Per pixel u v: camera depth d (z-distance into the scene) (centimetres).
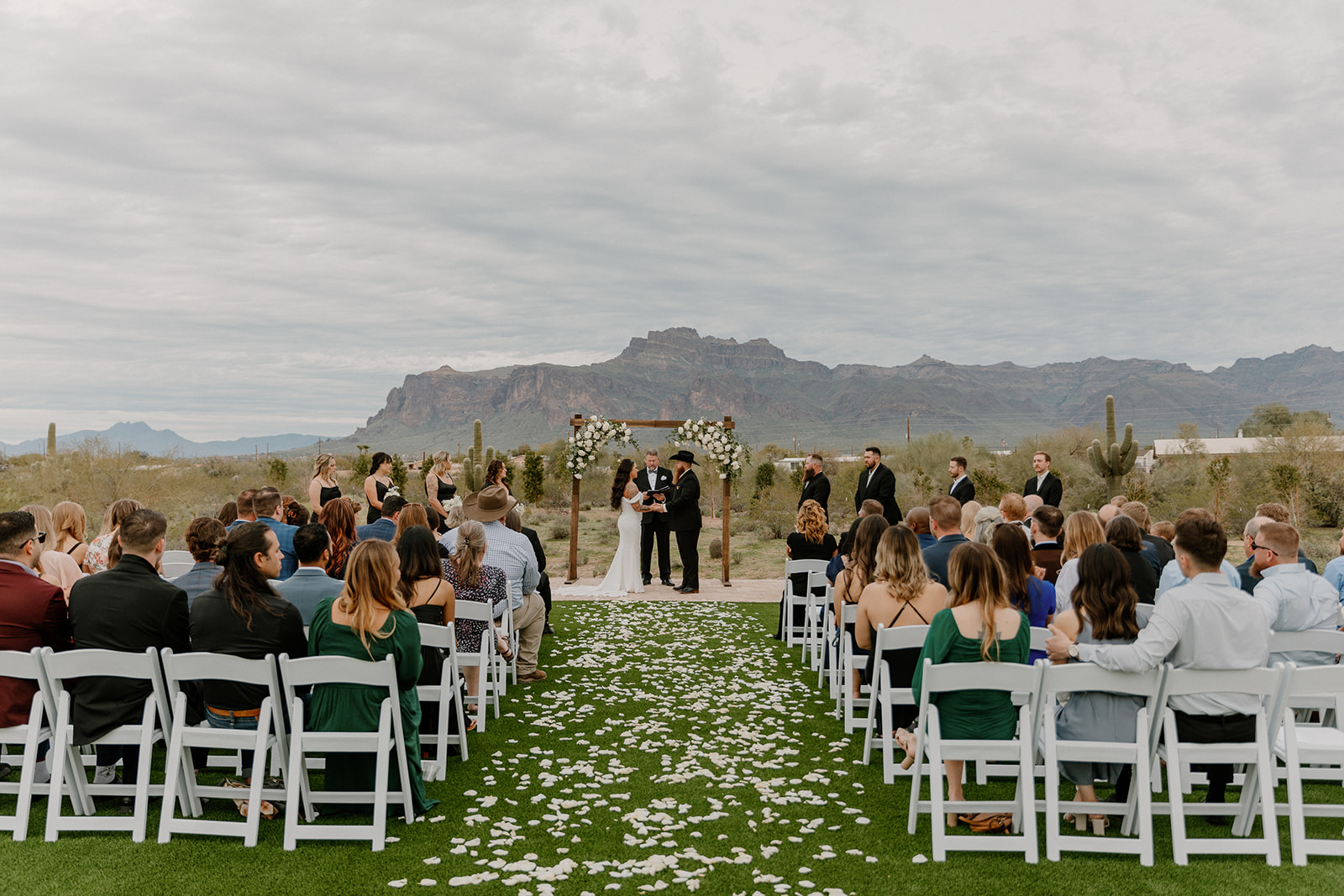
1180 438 5059
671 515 1258
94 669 410
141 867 379
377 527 707
